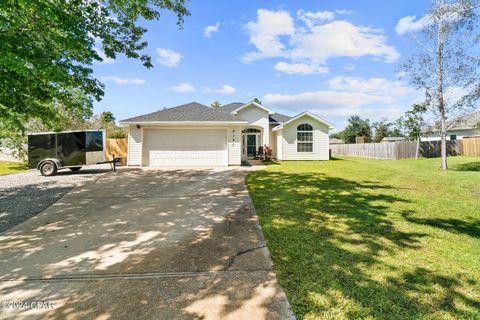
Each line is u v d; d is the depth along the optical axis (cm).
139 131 1416
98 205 660
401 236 439
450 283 297
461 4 1225
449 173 1197
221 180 988
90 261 362
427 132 1545
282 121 2233
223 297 275
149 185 904
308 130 1939
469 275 315
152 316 246
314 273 319
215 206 636
